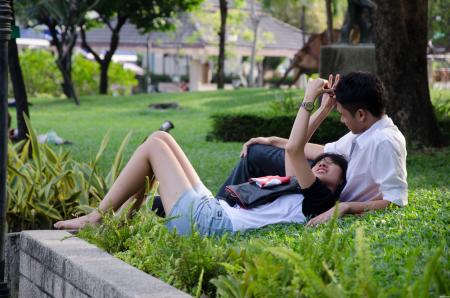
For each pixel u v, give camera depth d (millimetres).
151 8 35250
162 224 5277
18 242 6188
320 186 5715
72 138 18047
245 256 4234
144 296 3961
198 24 49875
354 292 3387
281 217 5789
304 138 5684
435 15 29875
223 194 6773
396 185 5918
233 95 29016
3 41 5797
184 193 5672
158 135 5867
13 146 9242
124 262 4805
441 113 15258
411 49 13180
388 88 13250
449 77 40125
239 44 52125
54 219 7777
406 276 3539
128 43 52875
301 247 4145
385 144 5879
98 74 40281
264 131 16703
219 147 15586
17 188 7910
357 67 18734
